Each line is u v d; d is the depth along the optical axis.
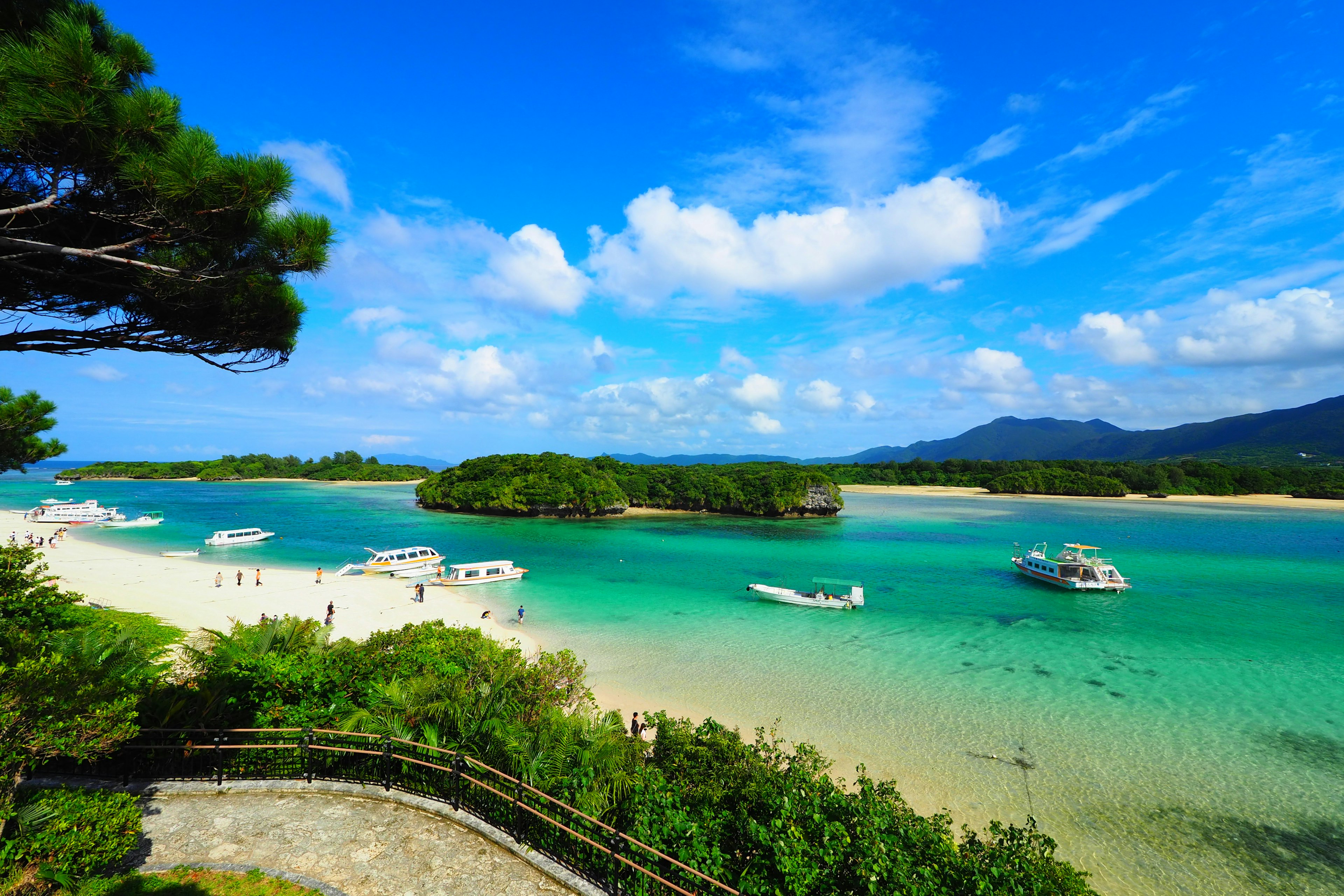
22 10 8.21
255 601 43.28
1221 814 19.14
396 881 8.77
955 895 8.30
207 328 10.94
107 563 56.38
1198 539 82.81
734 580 56.22
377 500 148.50
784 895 8.10
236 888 8.37
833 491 117.94
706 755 14.41
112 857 7.93
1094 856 17.17
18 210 7.89
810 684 29.75
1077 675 31.27
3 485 193.00
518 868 9.20
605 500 117.88
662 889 8.63
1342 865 16.83
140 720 11.59
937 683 29.98
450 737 12.16
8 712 7.02
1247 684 30.20
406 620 40.28
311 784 11.28
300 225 9.66
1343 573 58.81
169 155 7.95
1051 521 105.50
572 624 40.84
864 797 11.05
